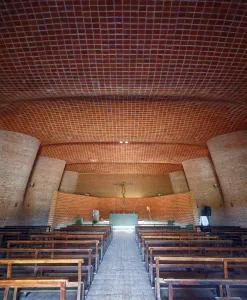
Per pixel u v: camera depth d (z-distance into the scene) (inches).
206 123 407.8
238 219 491.5
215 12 171.0
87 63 229.6
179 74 249.3
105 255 335.0
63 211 687.7
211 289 188.7
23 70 239.9
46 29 187.5
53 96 303.9
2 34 192.5
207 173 638.5
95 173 887.1
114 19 177.5
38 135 471.8
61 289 125.7
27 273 211.8
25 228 442.3
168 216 778.2
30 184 596.1
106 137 485.1
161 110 353.4
